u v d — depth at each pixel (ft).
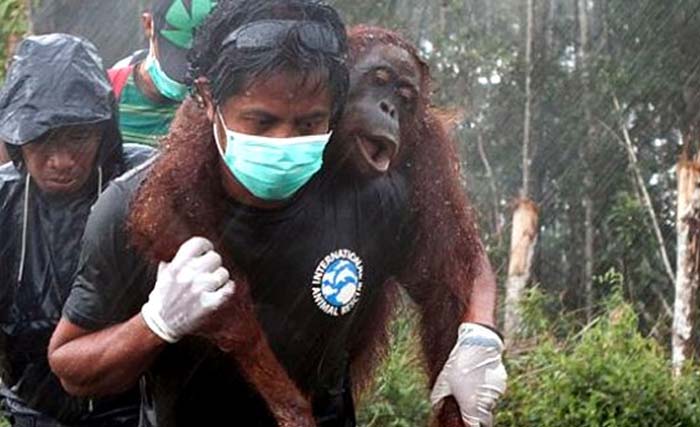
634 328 35.27
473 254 12.00
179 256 10.36
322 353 11.65
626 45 73.26
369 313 12.20
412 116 11.30
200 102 10.61
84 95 13.12
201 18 15.39
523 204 51.39
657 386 31.53
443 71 73.36
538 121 74.69
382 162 10.98
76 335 11.27
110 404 14.12
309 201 11.12
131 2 36.63
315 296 11.30
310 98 10.09
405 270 12.06
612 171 73.92
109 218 11.02
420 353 12.30
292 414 10.77
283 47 9.95
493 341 11.53
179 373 11.51
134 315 11.30
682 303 44.73
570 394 31.42
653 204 73.05
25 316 13.69
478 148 74.13
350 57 10.87
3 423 15.31
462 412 11.34
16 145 13.08
